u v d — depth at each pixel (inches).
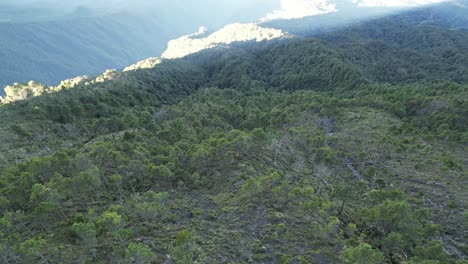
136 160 2112.5
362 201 2203.5
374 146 3447.3
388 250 1603.1
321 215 1658.5
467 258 1777.8
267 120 4473.4
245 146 2364.7
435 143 3607.3
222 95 7401.6
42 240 1317.7
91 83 6899.6
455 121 4116.6
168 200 1825.8
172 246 1369.3
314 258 1395.2
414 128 3988.7
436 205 2331.4
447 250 1823.3
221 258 1359.5
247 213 1663.4
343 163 3100.4
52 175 2021.4
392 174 2861.7
